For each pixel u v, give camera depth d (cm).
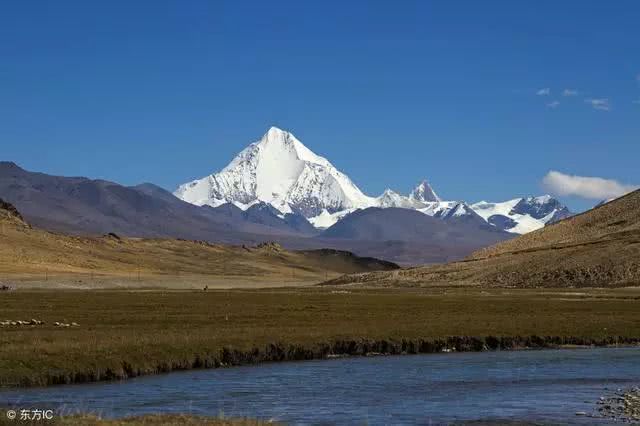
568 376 7194
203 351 7688
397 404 5756
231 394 6081
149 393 6062
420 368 7631
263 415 5278
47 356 6706
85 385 6378
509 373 7362
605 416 5359
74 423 4231
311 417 5253
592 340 9950
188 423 4494
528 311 13062
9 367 6372
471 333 9675
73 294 19562
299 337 8669
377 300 16512
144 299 16412
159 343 7631
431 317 11525
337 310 12912
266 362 7969
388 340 8981
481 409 5597
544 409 5606
